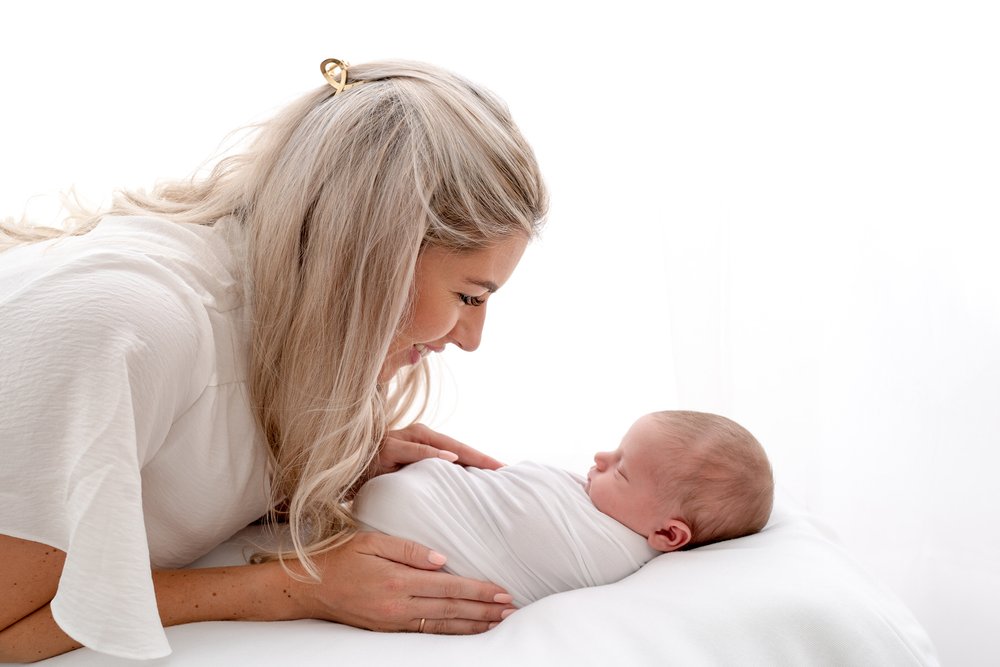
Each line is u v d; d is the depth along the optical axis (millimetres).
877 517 2152
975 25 1957
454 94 1175
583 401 2287
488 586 1192
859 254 2092
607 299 2242
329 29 2078
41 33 2047
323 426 1183
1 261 1157
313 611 1193
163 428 1079
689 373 2078
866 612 1109
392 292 1124
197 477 1161
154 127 2098
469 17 2098
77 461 965
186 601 1171
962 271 2033
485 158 1132
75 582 961
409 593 1162
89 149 2102
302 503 1180
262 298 1162
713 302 2055
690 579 1163
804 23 2016
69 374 977
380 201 1104
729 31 2020
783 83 2037
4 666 1092
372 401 1316
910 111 2014
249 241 1194
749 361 2131
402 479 1299
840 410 2170
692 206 2039
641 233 2209
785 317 2105
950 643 1923
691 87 2033
